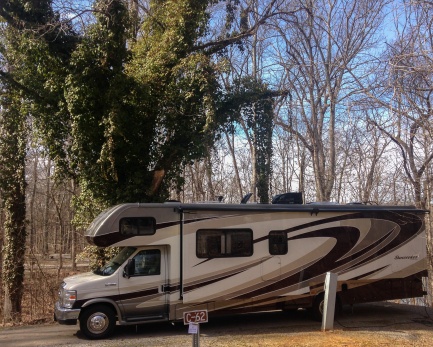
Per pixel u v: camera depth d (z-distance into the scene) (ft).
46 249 96.22
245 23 55.01
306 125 78.23
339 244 38.40
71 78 44.27
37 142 49.90
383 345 30.25
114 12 45.55
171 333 34.81
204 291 35.01
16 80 47.01
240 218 36.47
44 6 45.14
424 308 43.75
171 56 49.55
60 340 33.09
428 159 31.53
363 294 38.65
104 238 33.65
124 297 33.58
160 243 34.60
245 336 33.12
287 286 36.99
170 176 51.11
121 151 48.03
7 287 52.19
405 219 40.01
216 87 48.73
